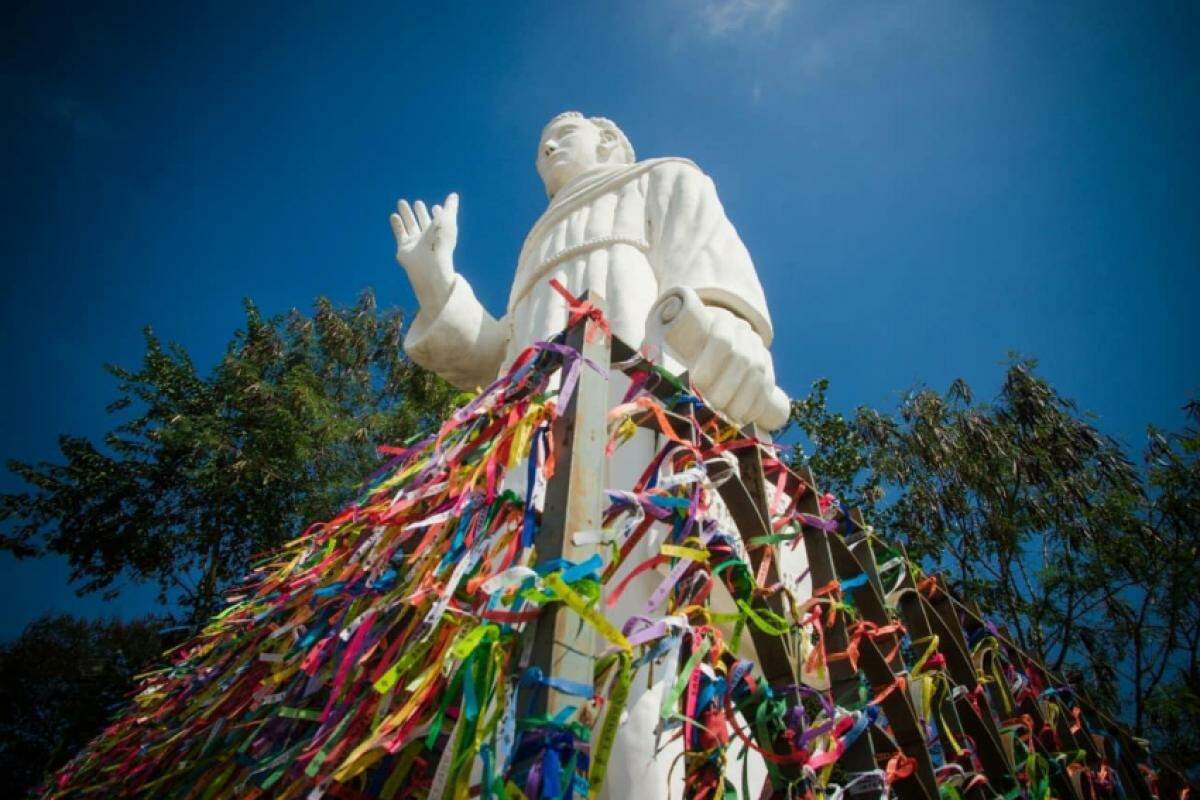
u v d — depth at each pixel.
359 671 2.11
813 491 2.64
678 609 1.84
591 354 1.98
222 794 2.54
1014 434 12.88
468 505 2.03
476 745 1.41
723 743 1.72
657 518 1.97
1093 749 3.51
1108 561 11.00
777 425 3.40
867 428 13.47
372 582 2.29
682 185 4.52
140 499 13.27
